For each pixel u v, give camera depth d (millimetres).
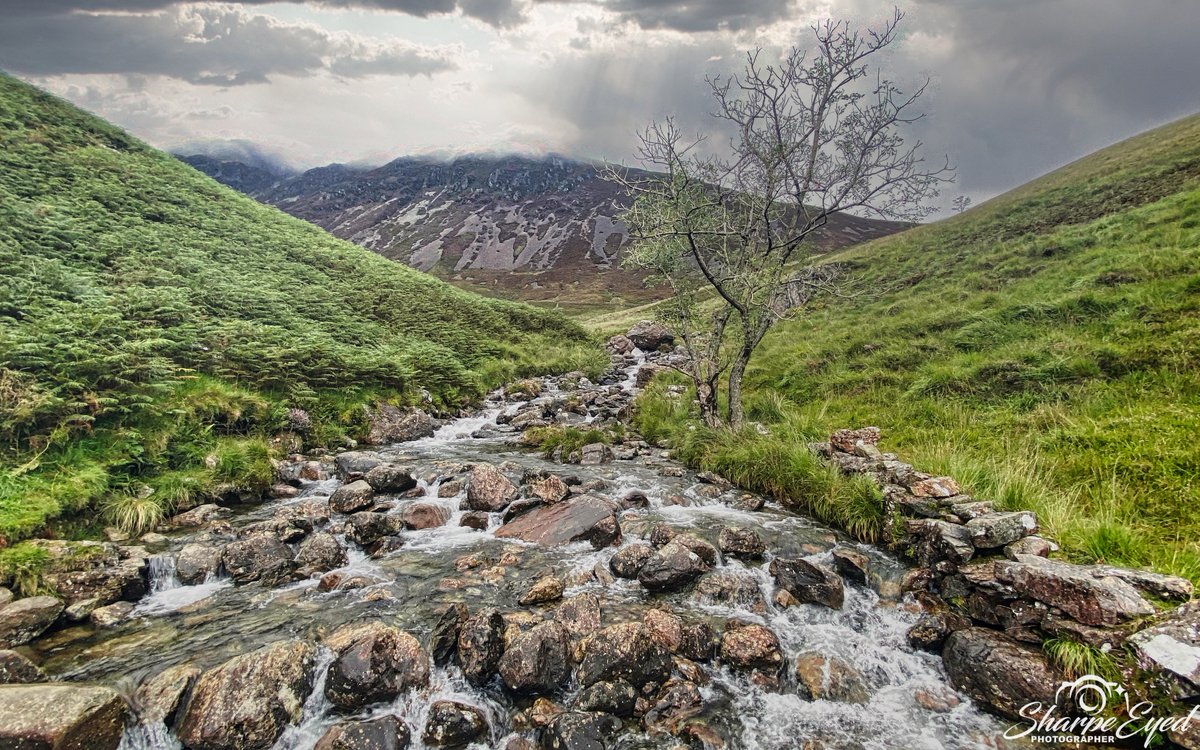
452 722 5059
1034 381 11906
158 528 9273
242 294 20516
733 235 14508
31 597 6406
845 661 6035
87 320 13047
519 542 9109
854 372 16562
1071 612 5309
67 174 24547
